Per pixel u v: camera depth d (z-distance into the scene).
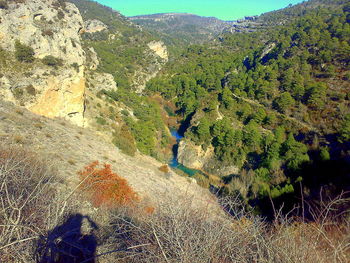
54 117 20.97
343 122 31.06
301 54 50.78
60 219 3.27
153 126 39.69
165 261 2.47
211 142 39.34
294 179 26.55
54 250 2.82
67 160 13.81
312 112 36.44
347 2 92.94
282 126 36.44
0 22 18.94
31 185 3.76
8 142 11.43
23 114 17.00
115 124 29.88
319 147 30.34
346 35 50.62
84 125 24.98
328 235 2.97
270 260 2.39
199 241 2.66
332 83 39.91
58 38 22.61
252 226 2.98
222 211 3.67
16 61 19.19
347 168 24.23
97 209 5.79
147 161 27.25
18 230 2.46
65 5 38.69
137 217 4.52
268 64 57.22
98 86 37.22
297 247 2.63
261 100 44.75
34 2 24.59
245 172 31.78
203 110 47.00
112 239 3.85
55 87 20.56
